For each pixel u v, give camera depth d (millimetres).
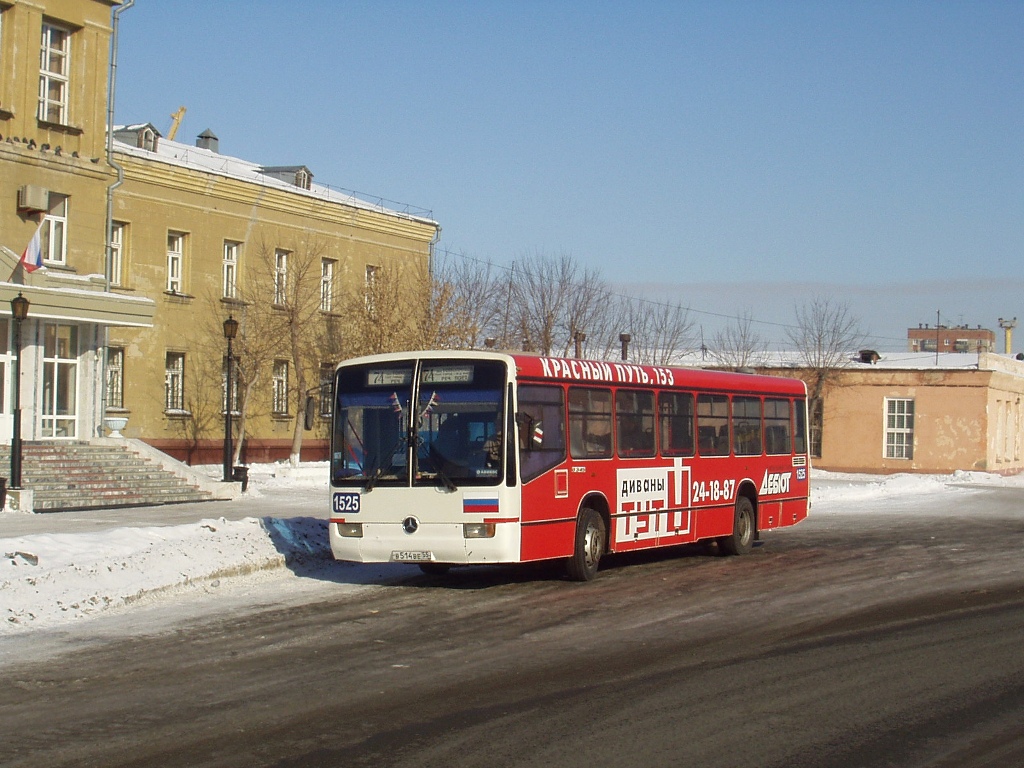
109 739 8023
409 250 50531
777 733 8203
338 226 46844
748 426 21250
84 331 31672
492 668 10508
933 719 8641
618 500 17359
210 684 9797
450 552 14961
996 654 11250
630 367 18000
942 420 55875
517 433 15000
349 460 15656
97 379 31922
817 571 18281
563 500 16031
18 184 30094
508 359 15141
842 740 8031
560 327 52656
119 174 32844
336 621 13109
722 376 20594
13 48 29875
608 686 9734
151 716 8672
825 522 29062
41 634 12227
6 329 29719
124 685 9758
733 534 20500
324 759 7512
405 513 15172
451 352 15414
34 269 28703
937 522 29078
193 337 41125
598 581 16859
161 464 30891
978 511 33219
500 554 14820
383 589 15812
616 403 17484
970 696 9406
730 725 8430
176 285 40844
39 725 8414
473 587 16094
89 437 31562
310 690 9570
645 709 8906
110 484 28500
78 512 25812
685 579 17203
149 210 39312
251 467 40375
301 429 41969
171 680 9961
